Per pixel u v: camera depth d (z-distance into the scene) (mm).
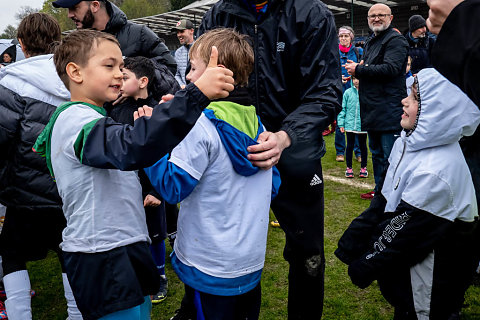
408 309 1837
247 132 1503
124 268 1459
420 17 5270
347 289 2682
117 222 1462
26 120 1870
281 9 1798
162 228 2531
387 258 1789
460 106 1653
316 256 1941
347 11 13773
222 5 1925
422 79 1756
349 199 4371
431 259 1742
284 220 1922
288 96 1892
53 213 1945
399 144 2018
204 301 1531
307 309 2016
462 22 1042
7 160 1937
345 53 6559
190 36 6500
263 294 2650
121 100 2408
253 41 1842
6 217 2076
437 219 1693
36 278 3004
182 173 1352
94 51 1423
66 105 1420
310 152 1721
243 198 1502
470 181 1784
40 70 1888
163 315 2494
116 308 1438
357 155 5977
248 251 1512
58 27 2240
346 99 5090
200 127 1395
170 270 3064
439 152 1734
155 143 1147
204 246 1478
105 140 1213
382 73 3855
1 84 1908
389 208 1913
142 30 3104
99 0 2756
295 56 1808
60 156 1396
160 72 2859
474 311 2389
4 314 2369
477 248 1813
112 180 1453
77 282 1465
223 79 1184
